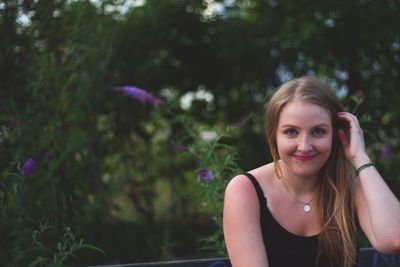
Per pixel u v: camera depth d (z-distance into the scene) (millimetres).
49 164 3168
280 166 1880
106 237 3844
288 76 4801
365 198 1865
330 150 1796
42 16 3457
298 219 1865
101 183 3951
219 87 4988
